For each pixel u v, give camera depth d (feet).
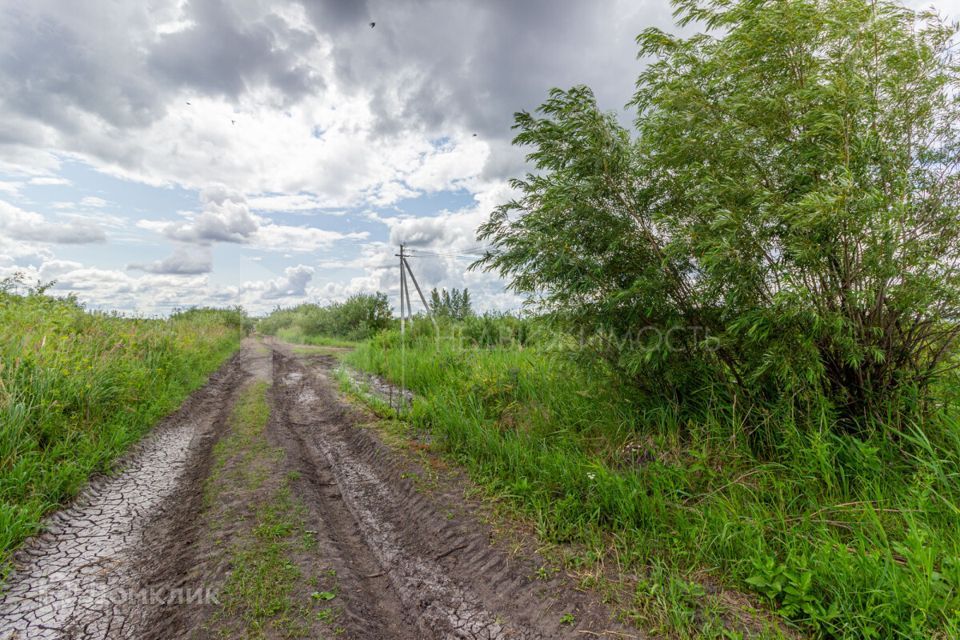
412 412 19.70
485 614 7.99
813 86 9.04
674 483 10.61
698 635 6.60
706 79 11.50
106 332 27.07
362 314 57.98
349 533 11.32
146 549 10.13
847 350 9.64
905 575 6.61
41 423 14.42
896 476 8.91
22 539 10.07
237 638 6.95
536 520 10.43
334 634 7.14
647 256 12.38
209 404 24.39
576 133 12.69
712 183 10.31
